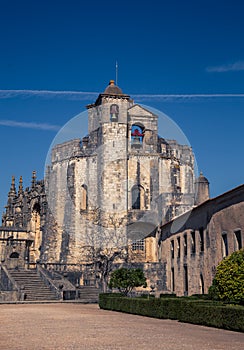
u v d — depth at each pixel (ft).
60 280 181.16
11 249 239.50
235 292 84.99
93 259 184.24
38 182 251.39
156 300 99.35
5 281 180.14
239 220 117.80
